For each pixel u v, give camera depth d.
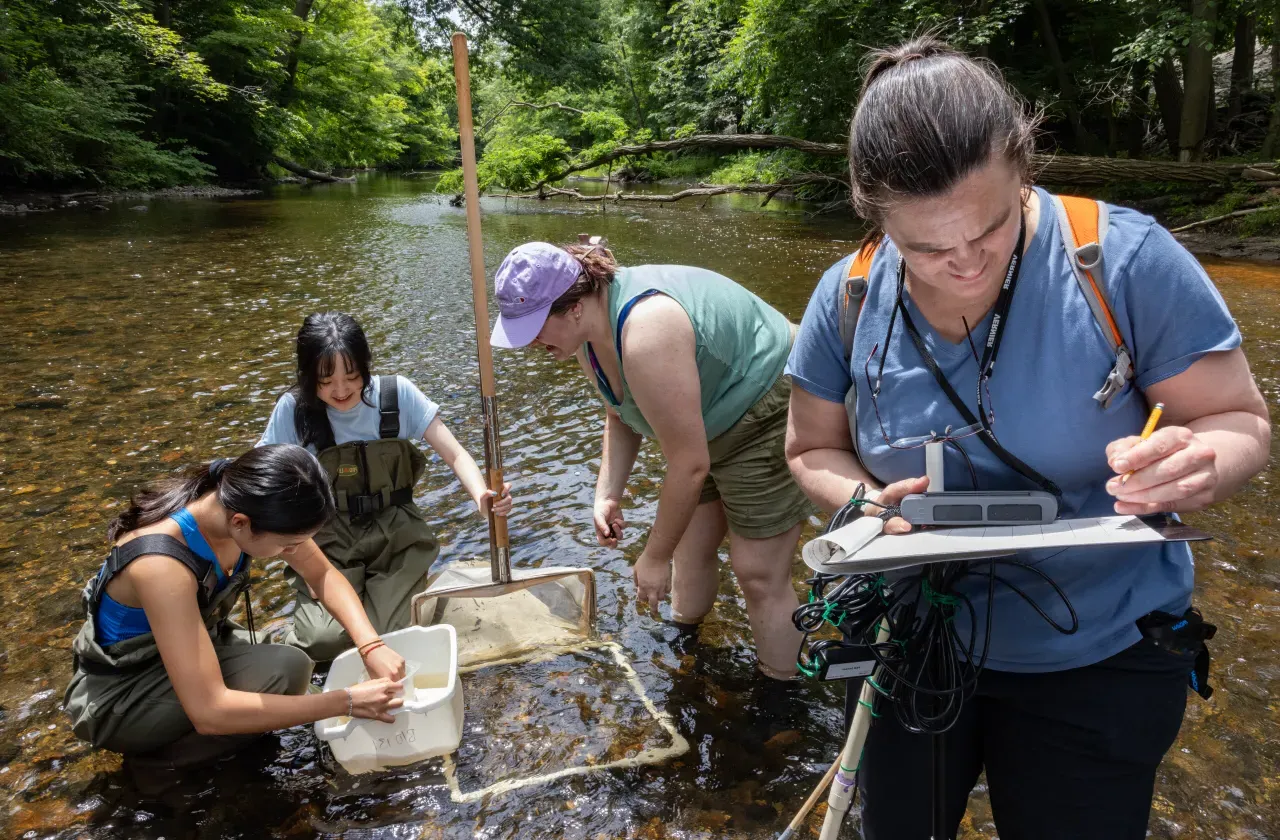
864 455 1.46
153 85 22.30
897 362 1.37
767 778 2.24
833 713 2.48
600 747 2.36
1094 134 17.25
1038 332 1.26
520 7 28.00
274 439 2.93
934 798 1.44
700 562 2.81
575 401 5.16
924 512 1.27
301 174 30.89
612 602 3.04
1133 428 1.28
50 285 8.64
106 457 4.22
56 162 17.70
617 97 30.94
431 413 3.00
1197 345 1.19
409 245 12.11
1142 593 1.32
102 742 2.26
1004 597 1.38
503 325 2.13
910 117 1.08
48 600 3.01
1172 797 2.11
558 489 3.97
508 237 12.88
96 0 17.94
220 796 2.21
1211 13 12.70
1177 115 15.16
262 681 2.35
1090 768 1.35
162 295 8.26
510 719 2.47
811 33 16.00
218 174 26.69
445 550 3.42
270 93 27.41
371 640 2.39
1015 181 1.12
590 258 2.17
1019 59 17.03
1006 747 1.44
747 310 2.29
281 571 3.29
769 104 19.03
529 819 2.12
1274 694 2.47
